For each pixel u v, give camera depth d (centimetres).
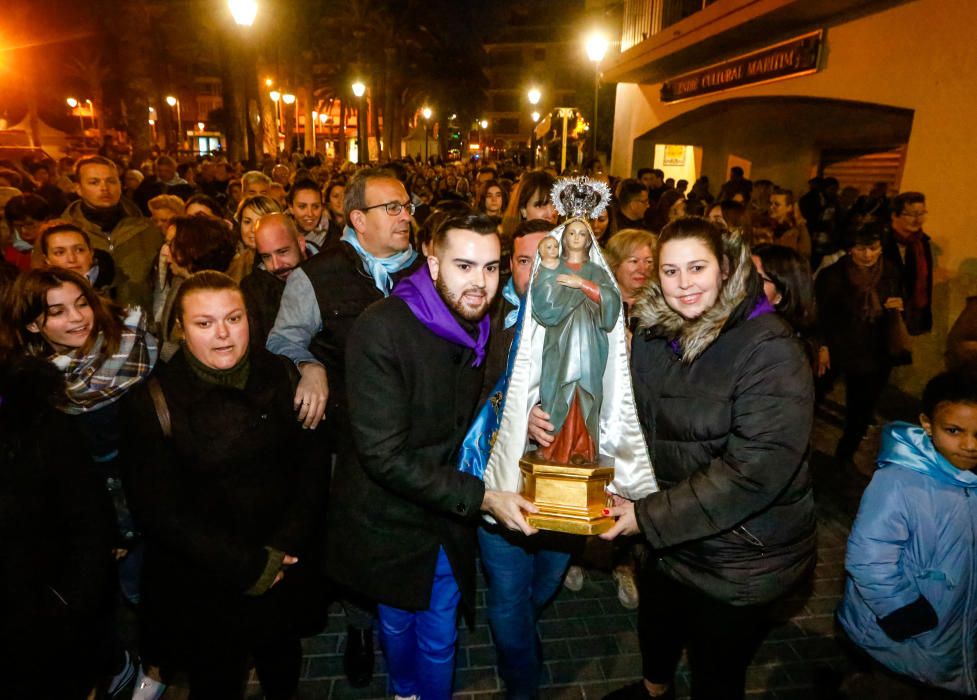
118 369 245
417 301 213
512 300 251
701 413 196
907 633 217
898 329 447
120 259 428
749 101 1055
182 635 227
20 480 189
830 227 720
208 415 212
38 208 475
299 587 241
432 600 244
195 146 4519
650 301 206
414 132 6575
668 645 245
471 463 228
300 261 344
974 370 214
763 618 213
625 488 215
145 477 210
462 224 199
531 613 260
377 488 230
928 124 652
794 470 185
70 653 211
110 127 2967
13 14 2262
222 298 207
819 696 279
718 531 191
